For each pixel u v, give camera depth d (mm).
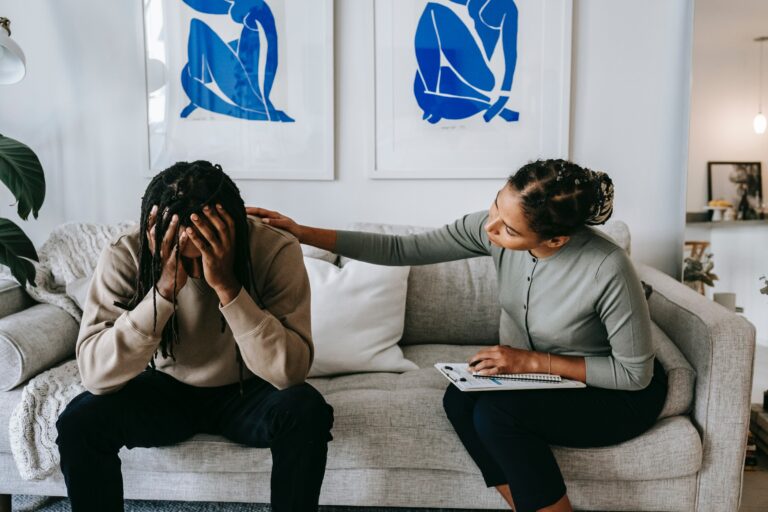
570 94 2289
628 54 2277
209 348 1384
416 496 1518
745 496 1744
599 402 1358
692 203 2291
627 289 1301
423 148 2314
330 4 2236
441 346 2014
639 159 2326
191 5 2271
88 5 2301
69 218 2404
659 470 1423
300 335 1333
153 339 1240
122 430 1286
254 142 2322
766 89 2254
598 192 1254
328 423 1291
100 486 1263
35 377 1532
